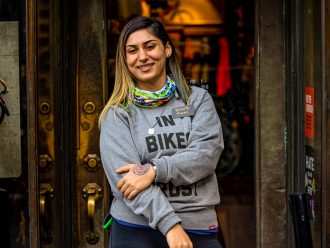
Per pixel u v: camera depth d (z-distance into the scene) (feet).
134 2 11.98
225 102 12.92
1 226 9.88
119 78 7.66
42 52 9.59
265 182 10.25
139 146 7.40
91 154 10.18
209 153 7.34
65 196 9.86
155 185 7.17
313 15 8.90
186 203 7.34
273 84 10.13
